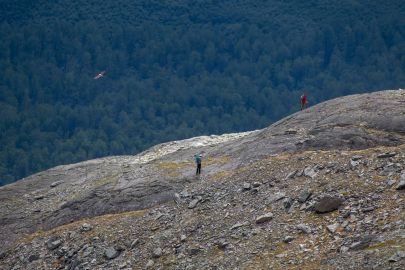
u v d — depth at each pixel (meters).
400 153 66.31
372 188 62.81
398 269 51.72
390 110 77.81
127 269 67.88
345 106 82.31
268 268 58.75
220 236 66.12
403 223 57.28
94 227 77.06
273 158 75.62
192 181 80.25
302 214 63.59
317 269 55.84
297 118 84.44
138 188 82.50
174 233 69.50
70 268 72.50
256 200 68.75
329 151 72.31
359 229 58.94
